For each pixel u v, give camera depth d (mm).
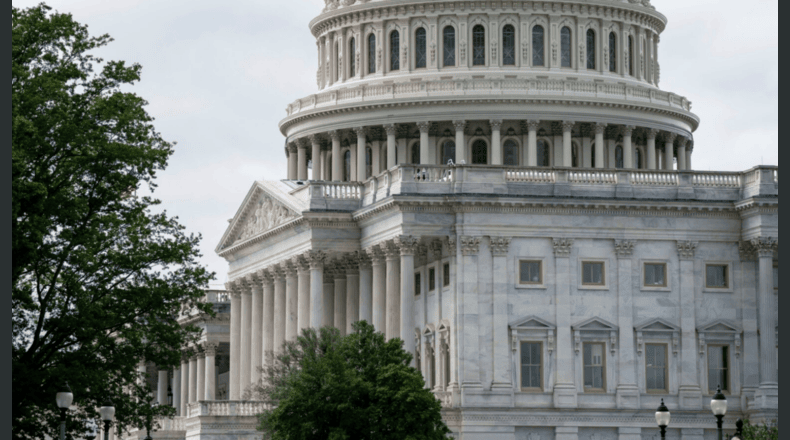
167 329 96125
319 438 102625
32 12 94062
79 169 91750
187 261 97812
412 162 169125
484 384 124312
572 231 126812
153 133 97500
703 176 130125
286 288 143750
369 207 130750
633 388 126250
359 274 140500
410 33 170750
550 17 170000
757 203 126688
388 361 105250
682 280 128250
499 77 167000
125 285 95500
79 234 91438
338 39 177125
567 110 166375
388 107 167375
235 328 158750
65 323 91500
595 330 126375
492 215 125812
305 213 134375
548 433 124500
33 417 93562
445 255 128375
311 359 112250
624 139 170250
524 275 126188
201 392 177375
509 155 168000
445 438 104250
